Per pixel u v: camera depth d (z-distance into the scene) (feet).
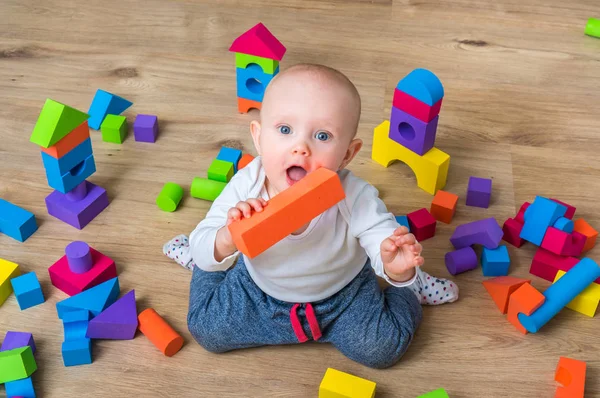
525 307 4.25
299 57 6.57
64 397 4.01
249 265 4.01
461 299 4.59
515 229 4.89
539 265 4.72
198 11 7.16
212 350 4.24
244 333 4.14
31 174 5.36
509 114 6.04
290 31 6.91
